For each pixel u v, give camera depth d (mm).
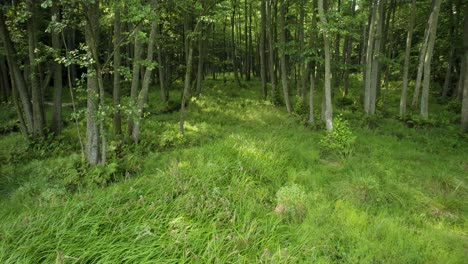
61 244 3680
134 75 9094
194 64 19922
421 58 13656
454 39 16562
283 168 6887
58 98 10289
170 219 4270
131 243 3729
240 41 29531
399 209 5324
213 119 12883
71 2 5730
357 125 11562
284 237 4254
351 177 6461
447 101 17688
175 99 17312
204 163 6707
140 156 8070
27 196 5832
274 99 15797
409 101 17922
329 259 3855
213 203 4770
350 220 4754
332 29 8734
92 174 6469
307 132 10422
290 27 11953
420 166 7238
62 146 9055
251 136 9133
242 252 3793
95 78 7051
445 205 5375
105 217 4195
